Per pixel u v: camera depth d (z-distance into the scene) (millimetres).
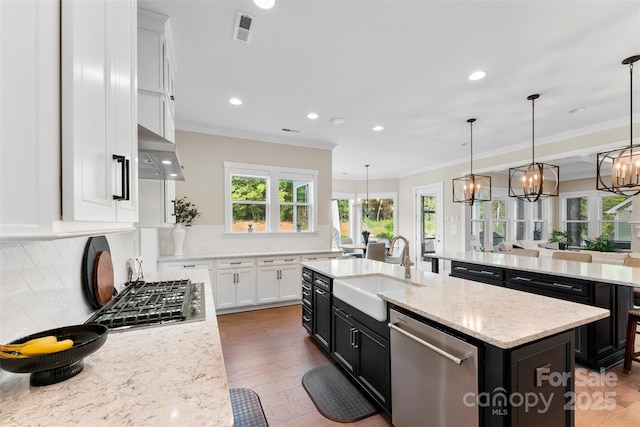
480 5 1980
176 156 1654
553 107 3697
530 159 5191
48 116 627
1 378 892
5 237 570
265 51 2533
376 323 1936
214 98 3480
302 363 2672
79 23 708
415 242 8180
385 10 2037
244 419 1896
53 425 684
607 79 2979
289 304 4566
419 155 6410
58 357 822
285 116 4059
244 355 2840
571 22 2135
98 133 818
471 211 6781
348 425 1879
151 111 2055
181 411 742
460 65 2738
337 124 4387
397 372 1699
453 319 1367
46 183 621
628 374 2441
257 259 4301
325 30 2256
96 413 730
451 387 1351
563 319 1364
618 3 1943
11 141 580
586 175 8391
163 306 1554
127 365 981
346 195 9375
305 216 5332
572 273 2604
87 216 733
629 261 3258
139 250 3109
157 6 2000
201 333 1262
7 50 572
